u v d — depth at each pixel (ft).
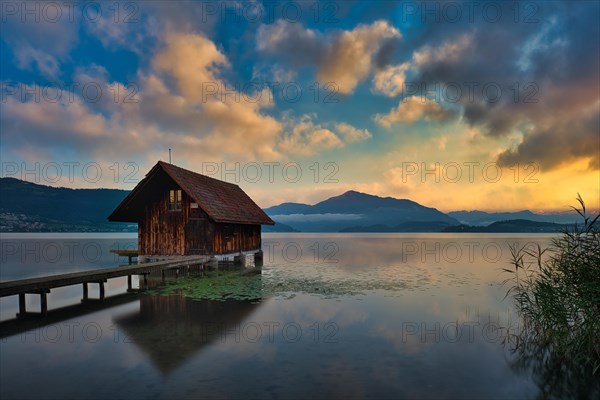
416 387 24.91
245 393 23.77
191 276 78.74
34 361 29.53
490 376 26.96
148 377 26.27
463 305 50.14
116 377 26.32
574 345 30.50
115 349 32.24
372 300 53.21
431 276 80.48
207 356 30.37
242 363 28.84
